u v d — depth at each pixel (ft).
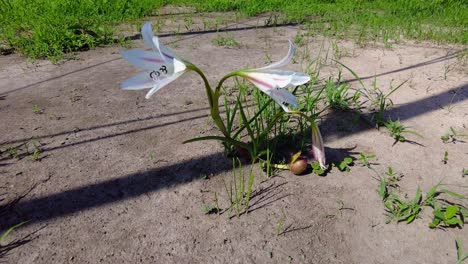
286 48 17.10
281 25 22.39
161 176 8.00
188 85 12.76
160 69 6.32
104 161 8.47
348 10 26.84
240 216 6.94
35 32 17.33
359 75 13.58
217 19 24.02
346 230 6.64
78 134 9.57
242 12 26.66
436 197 7.35
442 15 24.20
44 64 14.97
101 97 11.76
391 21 22.06
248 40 18.70
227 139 7.96
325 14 25.03
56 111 10.79
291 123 10.01
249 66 14.44
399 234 6.55
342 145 9.16
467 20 22.15
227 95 11.80
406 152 8.86
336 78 13.20
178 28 20.81
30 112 10.71
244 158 8.57
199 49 17.06
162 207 7.13
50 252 6.09
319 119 10.38
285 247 6.27
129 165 8.34
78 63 15.14
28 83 12.91
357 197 7.42
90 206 7.10
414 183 7.79
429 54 16.19
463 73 13.70
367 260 6.05
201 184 7.77
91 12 23.04
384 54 16.20
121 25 21.99
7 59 15.64
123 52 6.14
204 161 8.51
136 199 7.32
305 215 6.96
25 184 7.65
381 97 11.02
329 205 7.21
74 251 6.12
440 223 6.73
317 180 7.93
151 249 6.20
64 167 8.23
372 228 6.69
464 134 9.56
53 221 6.72
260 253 6.15
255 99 11.18
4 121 10.16
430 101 11.40
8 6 22.43
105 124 10.07
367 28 20.77
